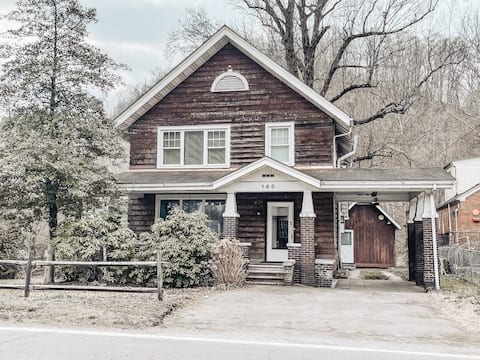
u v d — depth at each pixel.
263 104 18.75
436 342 8.15
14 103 14.88
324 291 14.68
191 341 7.65
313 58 28.36
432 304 12.18
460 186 28.41
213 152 19.02
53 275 14.87
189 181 16.92
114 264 11.54
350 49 31.08
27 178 13.94
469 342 8.20
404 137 35.22
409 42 29.42
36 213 15.07
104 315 9.39
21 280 16.62
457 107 37.72
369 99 35.00
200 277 15.05
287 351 7.10
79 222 14.55
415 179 15.48
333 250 17.55
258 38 32.38
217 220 18.72
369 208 31.67
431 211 15.68
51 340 7.46
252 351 7.05
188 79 19.47
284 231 18.34
